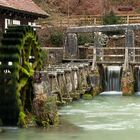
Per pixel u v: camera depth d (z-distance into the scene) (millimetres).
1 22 25328
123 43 43906
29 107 21250
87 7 57219
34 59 23578
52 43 43656
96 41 39688
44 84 21766
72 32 38188
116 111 25469
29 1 31812
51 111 20703
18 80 20656
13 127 20328
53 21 47062
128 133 19594
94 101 29672
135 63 34094
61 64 33719
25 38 21844
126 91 32938
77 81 30781
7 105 20359
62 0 56875
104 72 35094
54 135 18875
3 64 20641
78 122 21875
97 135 19016
